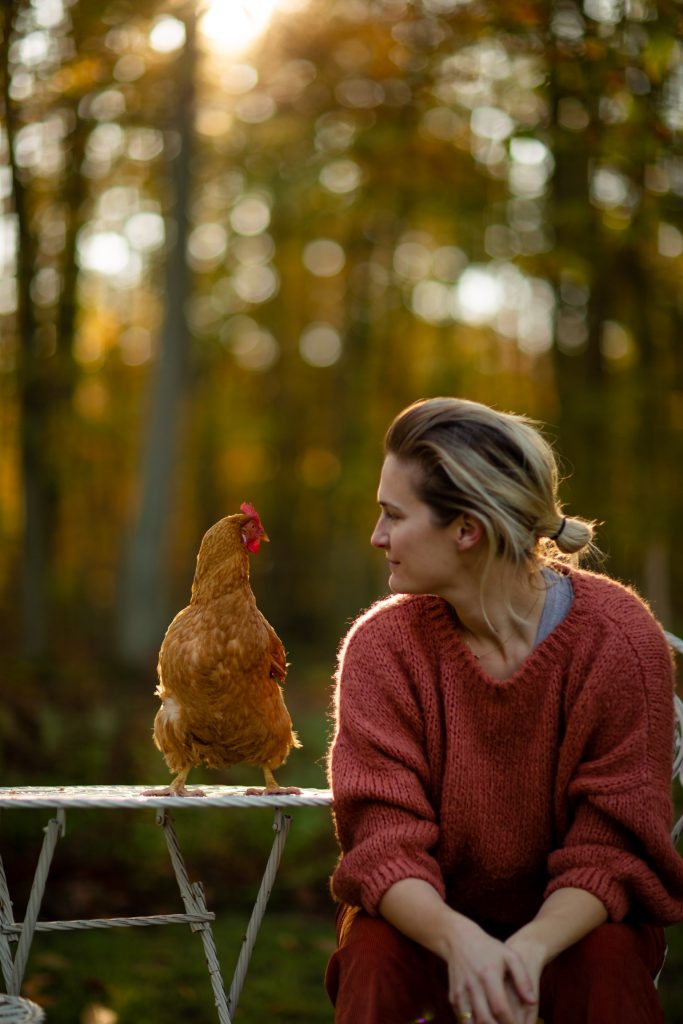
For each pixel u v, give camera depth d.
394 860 1.90
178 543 19.53
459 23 6.76
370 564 17.83
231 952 4.25
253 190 13.47
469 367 12.74
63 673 7.96
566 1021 1.86
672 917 1.94
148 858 5.16
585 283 8.22
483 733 2.01
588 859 1.90
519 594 2.07
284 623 20.03
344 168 11.08
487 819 2.00
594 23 5.25
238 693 2.50
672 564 11.32
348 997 1.84
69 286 9.59
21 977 2.24
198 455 18.52
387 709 2.07
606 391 9.16
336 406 15.97
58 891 4.80
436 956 1.98
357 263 14.23
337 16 9.54
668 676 2.02
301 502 19.53
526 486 2.01
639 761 1.94
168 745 2.58
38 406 9.69
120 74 8.45
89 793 2.34
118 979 3.87
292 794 2.33
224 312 17.12
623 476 9.61
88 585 17.20
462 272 11.30
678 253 8.50
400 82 8.77
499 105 7.53
